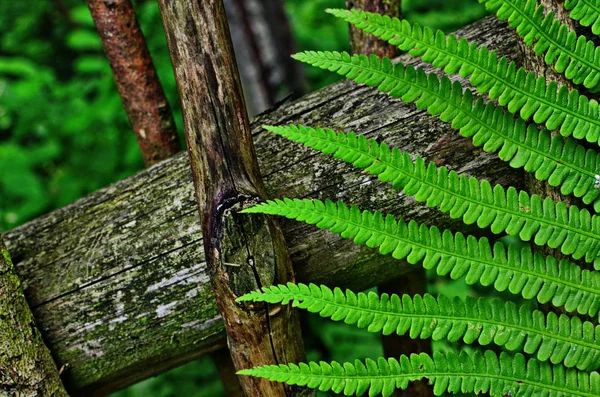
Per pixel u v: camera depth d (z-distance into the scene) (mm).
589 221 713
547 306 780
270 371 695
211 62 721
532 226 711
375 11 848
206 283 768
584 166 715
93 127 1524
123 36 883
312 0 1923
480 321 708
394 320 702
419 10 1623
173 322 773
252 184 732
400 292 869
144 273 773
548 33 708
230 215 724
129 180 801
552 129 711
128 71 894
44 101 1639
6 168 1455
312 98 788
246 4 1562
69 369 785
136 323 774
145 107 907
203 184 731
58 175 1575
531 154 714
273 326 735
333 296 697
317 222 698
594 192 716
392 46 857
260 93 1651
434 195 706
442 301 706
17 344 750
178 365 810
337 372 698
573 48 711
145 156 930
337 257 775
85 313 777
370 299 700
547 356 712
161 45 1375
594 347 713
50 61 2281
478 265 708
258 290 724
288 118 784
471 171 766
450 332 707
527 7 705
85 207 801
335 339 1142
